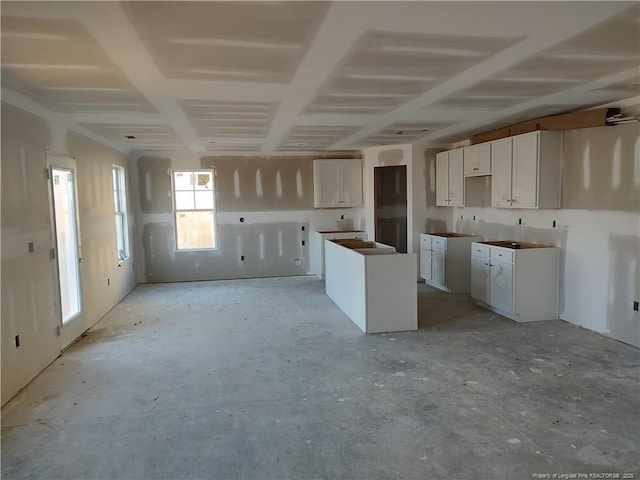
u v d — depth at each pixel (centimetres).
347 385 347
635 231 416
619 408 303
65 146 461
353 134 611
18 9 203
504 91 379
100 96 366
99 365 398
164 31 233
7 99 340
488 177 647
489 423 286
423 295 657
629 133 416
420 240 748
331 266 647
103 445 267
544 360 392
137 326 523
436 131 596
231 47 259
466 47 268
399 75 325
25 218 363
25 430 286
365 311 480
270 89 358
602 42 263
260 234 831
